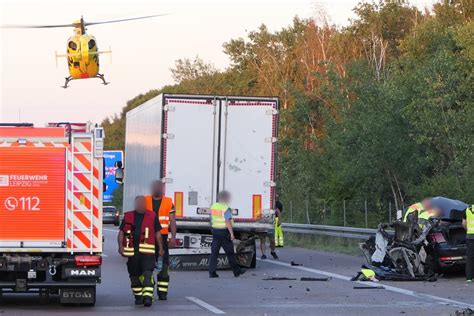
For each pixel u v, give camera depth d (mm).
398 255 24047
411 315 16594
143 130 30078
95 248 17453
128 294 20375
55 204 17344
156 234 18344
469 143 37781
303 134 58281
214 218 24875
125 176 35812
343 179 43375
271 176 26547
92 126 17609
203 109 26469
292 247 40094
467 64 44125
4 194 17219
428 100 39438
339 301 18922
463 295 20141
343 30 70375
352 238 36750
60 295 17594
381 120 39781
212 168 26406
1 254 17203
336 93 47188
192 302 18766
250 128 26578
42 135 17438
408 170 40750
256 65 81562
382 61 62094
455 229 24266
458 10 62062
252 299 19312
